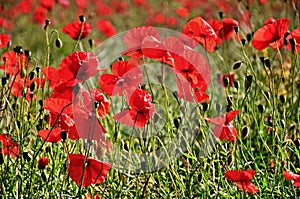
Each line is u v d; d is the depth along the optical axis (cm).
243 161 445
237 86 431
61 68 354
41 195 402
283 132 423
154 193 416
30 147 438
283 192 402
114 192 401
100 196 402
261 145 482
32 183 397
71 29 494
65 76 355
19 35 999
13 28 1009
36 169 413
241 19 698
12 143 392
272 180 422
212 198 404
